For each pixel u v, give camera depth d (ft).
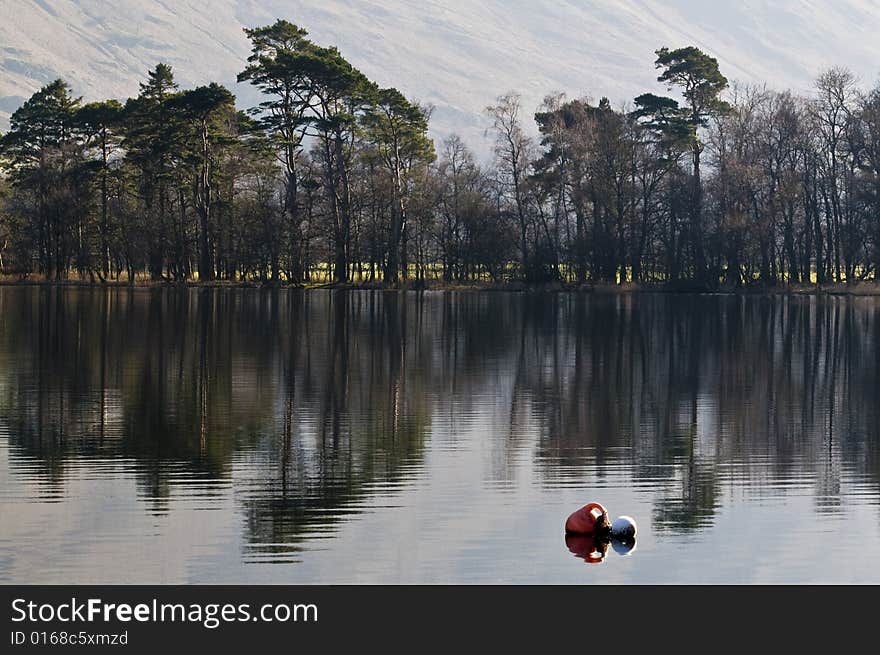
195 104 375.86
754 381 139.95
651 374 145.59
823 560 67.31
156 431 101.71
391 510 76.02
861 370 151.33
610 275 380.58
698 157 379.35
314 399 121.19
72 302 282.56
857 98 361.92
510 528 72.54
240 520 73.36
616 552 68.49
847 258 363.97
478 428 105.50
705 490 82.74
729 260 366.43
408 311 261.44
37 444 95.55
